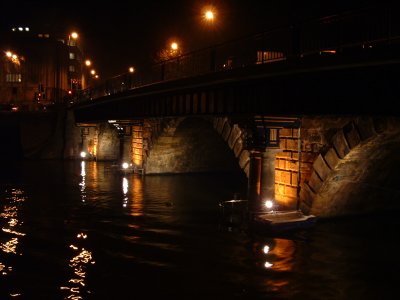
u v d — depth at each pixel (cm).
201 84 2169
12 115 6269
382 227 2098
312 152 2081
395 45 1281
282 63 1648
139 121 4200
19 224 2230
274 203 2131
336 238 1931
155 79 3606
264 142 2044
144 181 3738
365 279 1502
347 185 2105
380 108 1395
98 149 5709
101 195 3062
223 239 1939
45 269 1582
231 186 3491
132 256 1722
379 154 1977
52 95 8681
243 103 1983
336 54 1438
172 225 2200
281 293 1388
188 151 4141
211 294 1374
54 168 4794
